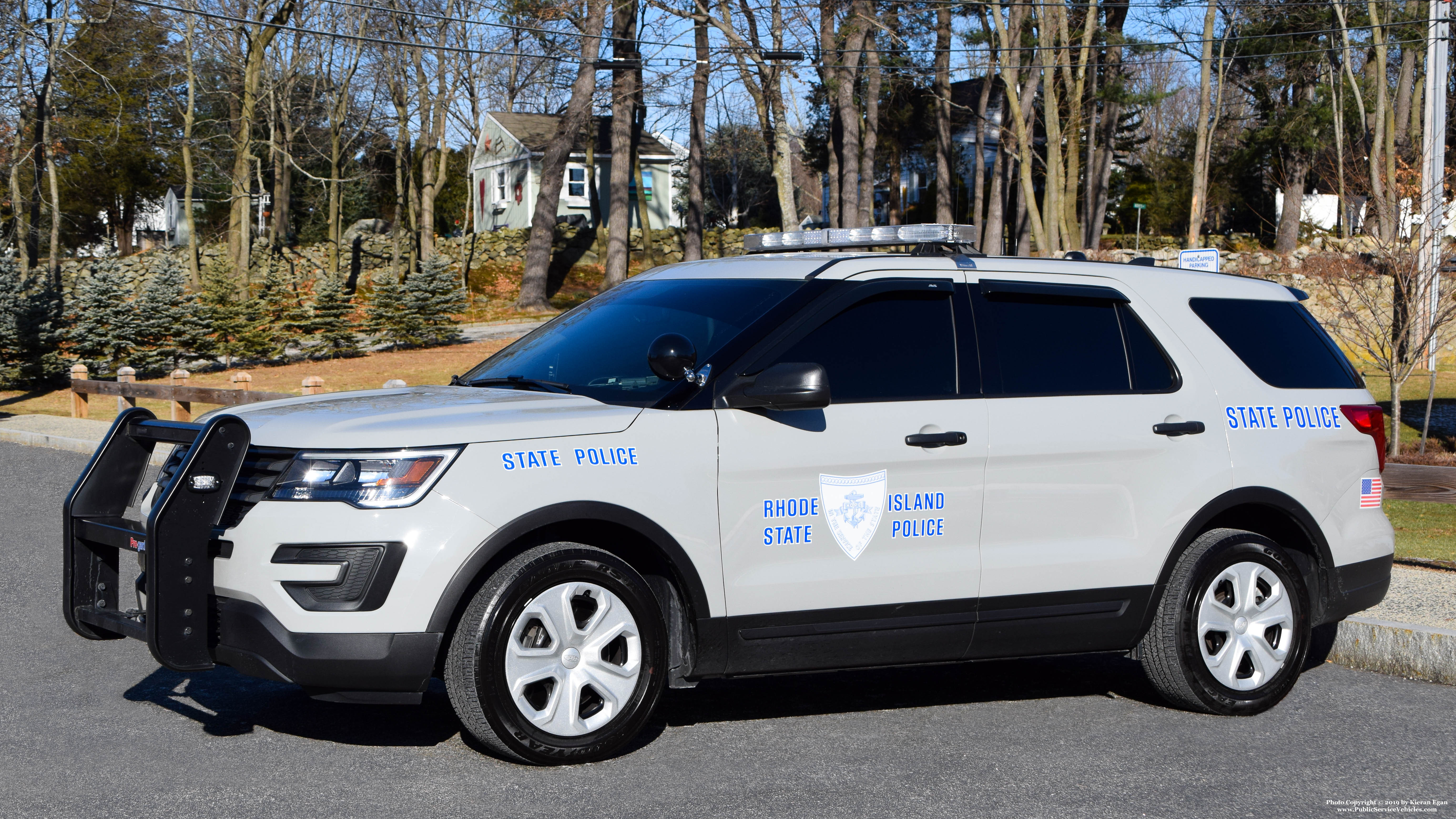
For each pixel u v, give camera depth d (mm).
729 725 5145
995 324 5223
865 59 36875
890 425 4906
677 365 4598
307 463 4281
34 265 39719
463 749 4715
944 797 4297
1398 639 6211
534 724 4398
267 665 4215
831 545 4832
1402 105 39156
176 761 4543
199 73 43250
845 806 4188
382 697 4270
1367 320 23797
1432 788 4477
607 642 4520
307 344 31922
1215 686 5344
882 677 6000
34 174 43219
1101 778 4531
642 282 5793
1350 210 37812
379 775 4414
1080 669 6219
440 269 32500
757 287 5172
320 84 43906
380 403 4836
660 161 54812
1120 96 34469
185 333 30141
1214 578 5363
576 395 4844
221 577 4340
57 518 10797
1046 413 5156
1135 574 5270
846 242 5668
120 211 53219
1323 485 5719
